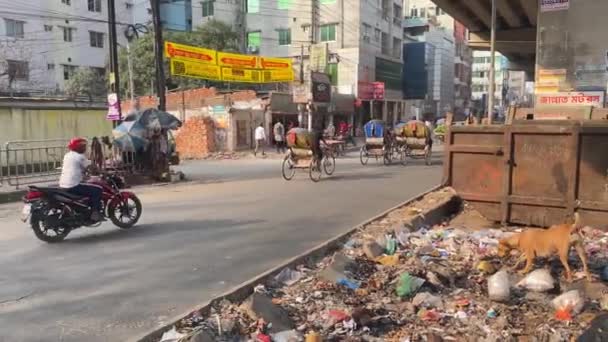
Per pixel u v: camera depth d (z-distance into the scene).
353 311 4.35
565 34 11.31
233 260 6.36
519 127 7.49
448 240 6.99
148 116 14.86
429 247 6.57
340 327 4.20
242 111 29.47
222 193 12.50
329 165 16.14
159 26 16.53
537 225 7.58
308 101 31.84
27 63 43.91
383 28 45.28
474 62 91.06
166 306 4.82
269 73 28.91
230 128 28.73
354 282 5.32
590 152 7.04
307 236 7.56
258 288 5.02
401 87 49.62
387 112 47.22
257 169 19.34
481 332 4.12
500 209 7.81
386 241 6.71
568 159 7.18
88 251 7.01
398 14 48.66
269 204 10.58
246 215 9.36
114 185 8.58
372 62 43.47
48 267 6.23
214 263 6.24
